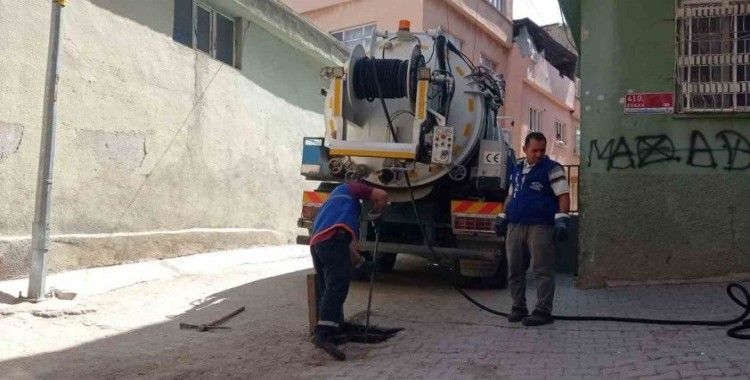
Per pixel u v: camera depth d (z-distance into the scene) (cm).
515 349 539
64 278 803
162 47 1005
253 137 1234
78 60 857
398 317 676
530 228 633
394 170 800
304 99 1420
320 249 556
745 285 722
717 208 749
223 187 1149
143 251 959
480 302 768
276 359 529
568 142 2734
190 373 494
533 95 2359
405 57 819
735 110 743
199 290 821
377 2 1780
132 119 945
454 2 1844
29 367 510
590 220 791
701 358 478
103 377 487
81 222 871
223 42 1173
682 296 708
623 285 773
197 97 1081
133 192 953
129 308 711
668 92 767
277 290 830
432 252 803
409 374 478
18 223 789
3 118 764
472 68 887
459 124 830
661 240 765
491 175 809
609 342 550
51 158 714
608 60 787
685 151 760
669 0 773
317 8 1891
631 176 775
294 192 1378
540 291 627
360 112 809
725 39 756
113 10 913
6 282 758
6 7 766
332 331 542
